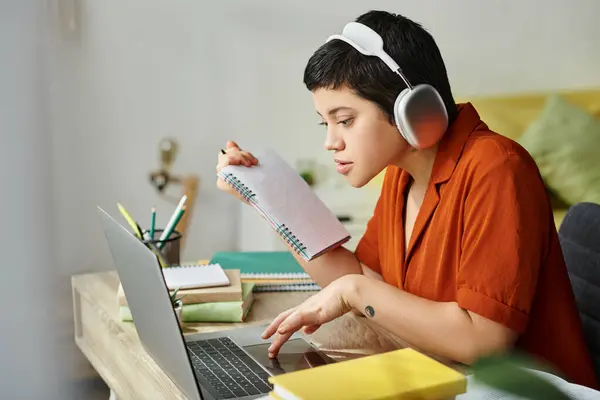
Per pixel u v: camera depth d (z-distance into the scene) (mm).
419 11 3309
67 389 2463
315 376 798
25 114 2584
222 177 1359
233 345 1161
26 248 2566
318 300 1154
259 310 1357
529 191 1125
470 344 1076
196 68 3125
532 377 503
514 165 1133
